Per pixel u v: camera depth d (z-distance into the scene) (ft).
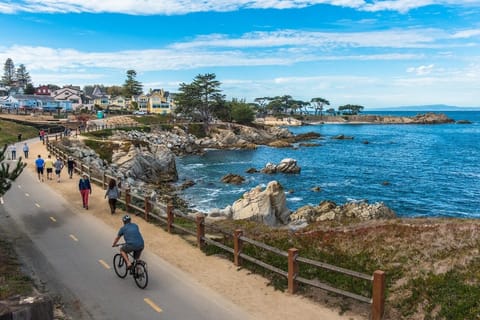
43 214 65.26
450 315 30.60
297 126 634.02
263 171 186.19
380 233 51.39
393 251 45.29
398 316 31.76
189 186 151.33
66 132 212.23
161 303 34.99
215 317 32.60
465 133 465.06
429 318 30.96
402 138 396.98
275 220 91.40
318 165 212.64
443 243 45.14
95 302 35.06
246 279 40.32
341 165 213.05
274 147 313.94
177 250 48.98
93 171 105.19
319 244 50.37
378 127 607.78
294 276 36.91
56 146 147.13
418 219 62.08
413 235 49.03
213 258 46.29
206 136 340.39
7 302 25.57
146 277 37.27
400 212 118.62
